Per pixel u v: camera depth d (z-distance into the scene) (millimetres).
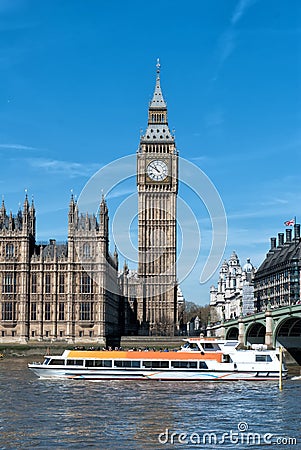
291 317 147625
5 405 80438
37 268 199625
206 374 107625
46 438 61562
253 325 173250
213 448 58281
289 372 136750
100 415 73562
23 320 197250
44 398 86562
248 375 108250
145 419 71250
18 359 178250
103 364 108875
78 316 198000
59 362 110312
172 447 58594
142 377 108312
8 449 57531
